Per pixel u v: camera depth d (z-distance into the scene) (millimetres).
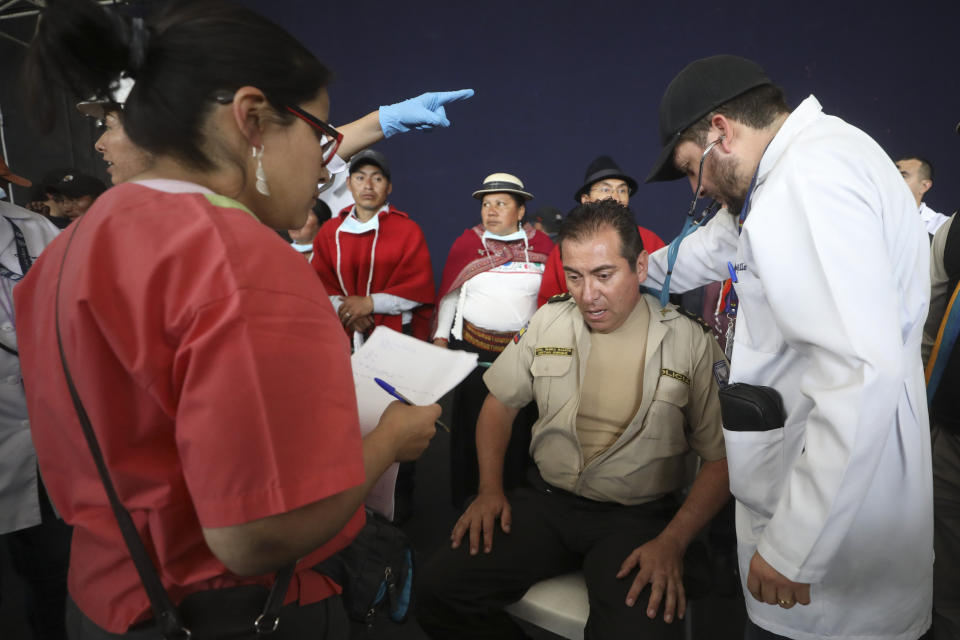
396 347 905
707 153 951
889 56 4285
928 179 3324
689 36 4629
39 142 5387
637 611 1042
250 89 522
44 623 1428
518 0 4914
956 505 1487
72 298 469
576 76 4898
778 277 821
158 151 535
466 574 1196
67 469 546
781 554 816
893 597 930
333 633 636
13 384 1315
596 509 1271
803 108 905
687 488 1428
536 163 5078
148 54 516
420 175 5301
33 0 4398
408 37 5148
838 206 771
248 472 441
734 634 1569
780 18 4434
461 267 2494
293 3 5328
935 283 1536
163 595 509
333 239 2633
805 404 924
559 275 2283
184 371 451
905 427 878
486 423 1435
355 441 500
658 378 1263
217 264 457
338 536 618
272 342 452
